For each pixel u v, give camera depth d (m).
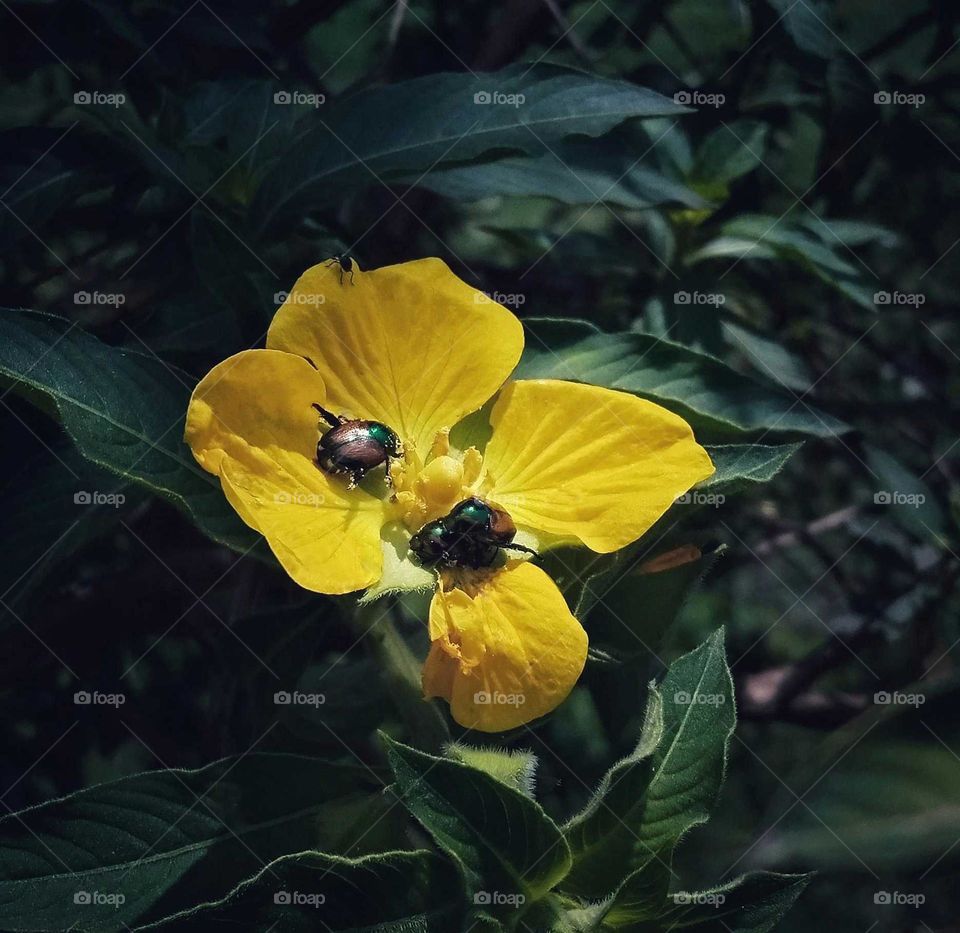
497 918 0.22
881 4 0.37
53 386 0.23
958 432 0.34
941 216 0.35
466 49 0.34
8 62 0.28
